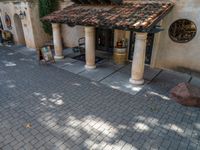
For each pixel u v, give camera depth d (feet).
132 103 18.39
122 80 23.84
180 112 16.88
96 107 17.70
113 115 16.42
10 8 42.86
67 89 21.48
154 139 13.51
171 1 23.30
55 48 32.01
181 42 24.21
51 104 18.22
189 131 14.38
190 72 25.00
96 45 37.68
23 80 24.06
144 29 18.21
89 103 18.43
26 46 43.93
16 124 15.14
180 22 23.71
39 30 40.19
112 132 14.23
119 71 26.94
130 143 13.11
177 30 24.30
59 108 17.52
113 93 20.45
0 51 40.27
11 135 13.88
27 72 26.94
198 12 21.84
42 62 30.40
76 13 28.02
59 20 27.20
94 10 27.20
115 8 25.57
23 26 41.19
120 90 21.15
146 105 18.01
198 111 17.07
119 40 30.71
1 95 20.04
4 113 16.67
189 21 22.88
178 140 13.43
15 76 25.44
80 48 35.55
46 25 39.88
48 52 29.91
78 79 24.29
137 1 25.75
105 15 23.80
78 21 24.47
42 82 23.40
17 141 13.28
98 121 15.56
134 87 21.83
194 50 23.57
